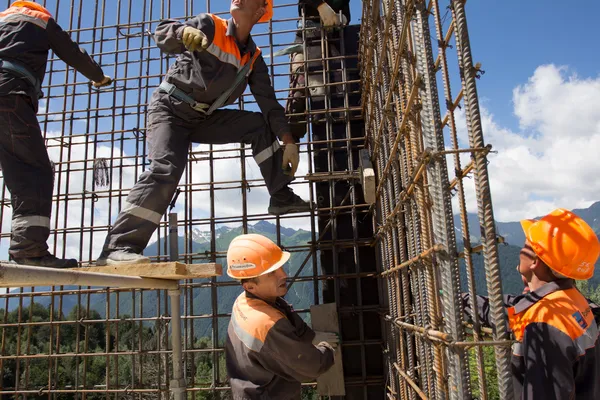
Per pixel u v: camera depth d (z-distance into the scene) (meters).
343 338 5.57
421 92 2.02
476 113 1.69
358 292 5.54
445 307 1.76
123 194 6.12
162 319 5.61
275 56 6.33
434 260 2.07
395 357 4.06
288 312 3.37
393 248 3.75
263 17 4.61
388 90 3.35
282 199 4.97
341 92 6.21
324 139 6.15
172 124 4.33
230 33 4.29
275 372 2.87
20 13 3.70
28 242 3.33
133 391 5.48
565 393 1.74
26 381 5.74
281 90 5.94
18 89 3.46
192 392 5.44
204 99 4.38
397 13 2.59
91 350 17.12
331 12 6.04
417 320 2.76
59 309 5.96
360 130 6.08
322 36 6.17
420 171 2.13
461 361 1.66
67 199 6.14
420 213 2.21
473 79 1.71
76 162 6.23
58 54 4.02
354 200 5.70
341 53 6.15
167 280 3.52
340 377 4.89
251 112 4.82
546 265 2.10
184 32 3.99
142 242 3.83
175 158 4.18
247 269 3.01
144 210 3.86
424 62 1.91
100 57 6.52
